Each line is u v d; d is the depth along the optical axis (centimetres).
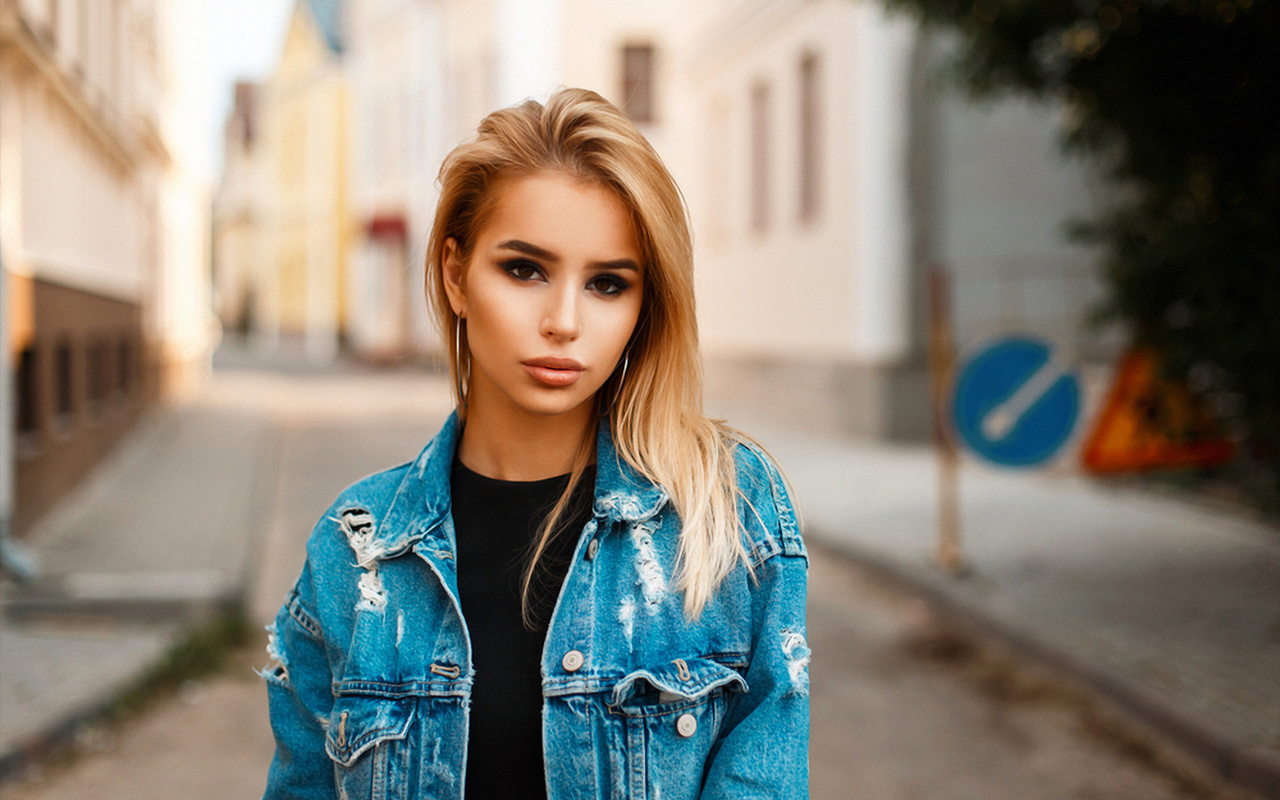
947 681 500
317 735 139
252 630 559
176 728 434
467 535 135
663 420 133
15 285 663
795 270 1465
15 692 438
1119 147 646
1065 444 645
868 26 1233
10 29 622
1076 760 409
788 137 1480
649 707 126
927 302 1235
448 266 134
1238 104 555
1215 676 456
